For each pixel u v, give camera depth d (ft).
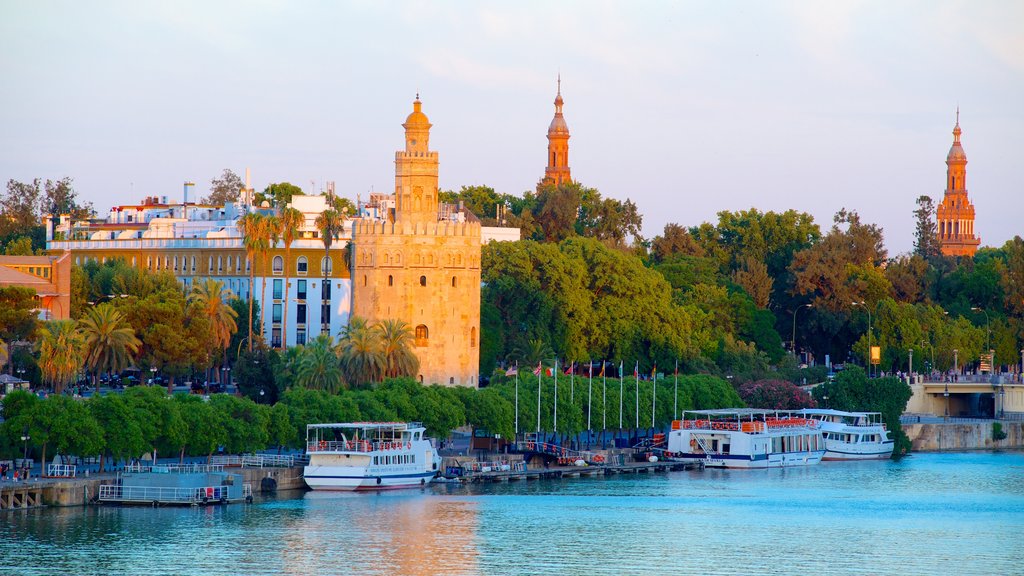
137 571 620.08
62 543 654.53
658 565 655.76
